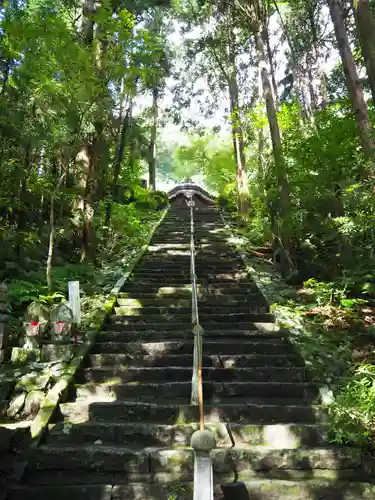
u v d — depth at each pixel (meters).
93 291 7.89
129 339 6.23
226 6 16.41
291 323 6.42
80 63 7.30
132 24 8.52
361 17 6.50
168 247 11.78
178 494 3.56
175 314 7.12
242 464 3.89
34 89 7.59
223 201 19.80
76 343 5.56
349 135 7.96
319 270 8.25
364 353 5.54
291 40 18.89
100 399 4.84
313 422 4.43
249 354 5.74
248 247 11.52
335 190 7.91
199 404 4.14
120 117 10.26
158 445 4.15
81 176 9.35
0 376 4.88
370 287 6.59
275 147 9.12
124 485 3.63
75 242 9.60
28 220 9.14
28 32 7.12
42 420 4.27
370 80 6.38
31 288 6.83
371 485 3.65
